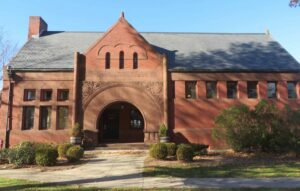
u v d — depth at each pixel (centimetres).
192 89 2569
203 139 2464
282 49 2867
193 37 3041
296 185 1206
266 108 2139
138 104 2472
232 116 2131
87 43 2852
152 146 1930
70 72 2503
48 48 2762
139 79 2506
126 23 2595
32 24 2964
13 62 2544
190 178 1357
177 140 2448
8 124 2420
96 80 2486
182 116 2491
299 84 2600
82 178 1373
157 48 2792
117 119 2834
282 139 2041
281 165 1673
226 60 2675
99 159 1906
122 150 2273
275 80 2586
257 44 2956
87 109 2444
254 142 2094
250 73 2583
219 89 2548
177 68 2538
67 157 1814
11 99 2458
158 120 2456
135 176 1409
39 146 1797
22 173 1501
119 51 2544
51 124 2442
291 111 2091
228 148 2384
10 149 1814
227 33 3139
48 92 2517
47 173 1498
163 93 2484
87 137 2403
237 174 1434
